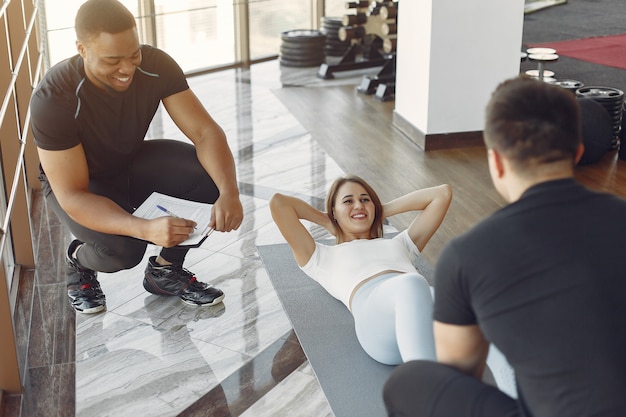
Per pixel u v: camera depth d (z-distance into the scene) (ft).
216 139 8.67
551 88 4.45
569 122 4.35
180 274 9.36
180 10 20.17
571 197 4.33
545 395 4.17
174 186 8.94
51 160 7.87
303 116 16.97
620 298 4.14
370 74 20.68
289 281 9.53
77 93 7.80
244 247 10.75
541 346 4.14
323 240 10.84
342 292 8.18
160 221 7.63
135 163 8.87
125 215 7.84
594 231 4.24
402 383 4.86
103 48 7.36
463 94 14.82
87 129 8.05
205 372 7.97
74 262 9.30
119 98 8.07
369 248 8.38
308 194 12.63
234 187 8.46
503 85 4.58
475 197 12.51
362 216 8.59
